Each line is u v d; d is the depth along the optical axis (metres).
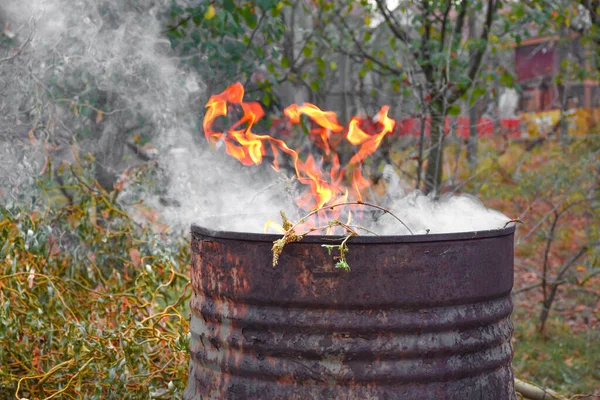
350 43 5.94
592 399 3.89
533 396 3.06
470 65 5.41
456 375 2.01
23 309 3.10
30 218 3.18
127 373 2.88
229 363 2.06
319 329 1.96
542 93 8.73
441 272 1.97
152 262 3.59
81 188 3.60
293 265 1.96
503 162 6.37
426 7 5.13
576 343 4.77
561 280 5.02
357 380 1.95
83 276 3.54
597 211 5.55
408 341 1.96
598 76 6.27
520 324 5.17
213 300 2.12
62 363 2.81
